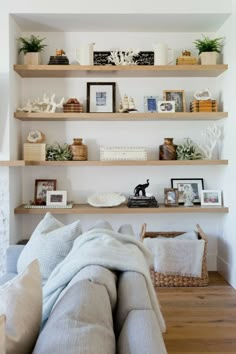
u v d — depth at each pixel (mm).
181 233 3893
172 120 3961
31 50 3602
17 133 3699
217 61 3824
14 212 3582
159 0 3383
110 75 3812
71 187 3973
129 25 3689
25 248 2320
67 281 1451
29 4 3354
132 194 3990
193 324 2686
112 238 1771
